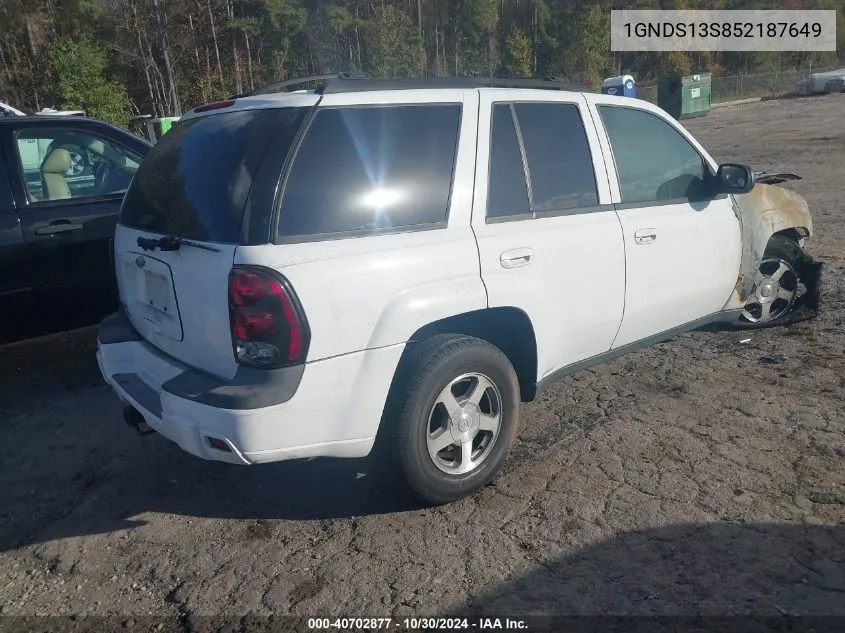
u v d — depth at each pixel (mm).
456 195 3377
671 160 4480
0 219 4910
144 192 3709
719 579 2891
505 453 3637
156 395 3324
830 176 12383
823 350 5086
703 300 4684
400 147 3273
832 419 4090
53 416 4848
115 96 28969
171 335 3336
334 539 3342
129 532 3521
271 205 2932
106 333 3803
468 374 3393
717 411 4293
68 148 5367
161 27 29672
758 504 3352
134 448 4363
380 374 3109
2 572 3283
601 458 3848
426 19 47000
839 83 33656
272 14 35781
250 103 3340
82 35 29984
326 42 39375
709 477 3600
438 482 3381
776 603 2740
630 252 4070
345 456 3160
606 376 4926
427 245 3229
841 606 2707
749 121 25281
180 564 3250
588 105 4055
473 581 2988
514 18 51375
